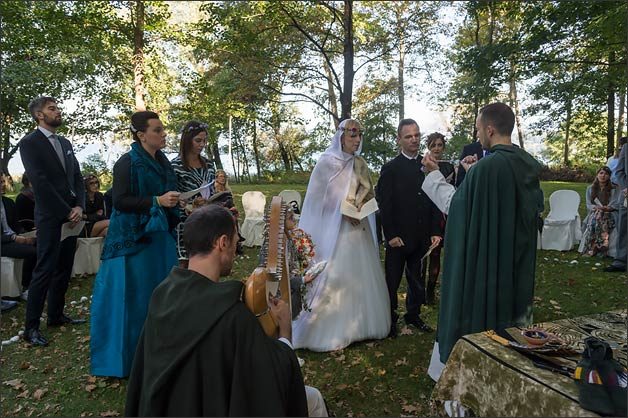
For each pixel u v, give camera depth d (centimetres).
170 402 130
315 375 310
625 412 128
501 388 160
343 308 344
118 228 298
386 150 1516
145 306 301
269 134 2575
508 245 223
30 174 354
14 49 1097
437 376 287
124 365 298
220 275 153
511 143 235
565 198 703
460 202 233
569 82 1213
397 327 387
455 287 231
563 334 186
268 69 1012
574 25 956
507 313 224
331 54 1048
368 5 1023
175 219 302
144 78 1216
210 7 920
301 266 290
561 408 136
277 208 197
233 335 133
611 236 628
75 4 1026
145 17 1111
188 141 314
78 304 477
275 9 898
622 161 553
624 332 189
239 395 127
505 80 1091
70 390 299
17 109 1171
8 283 464
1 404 283
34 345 366
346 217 348
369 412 267
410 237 361
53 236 364
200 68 1384
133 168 288
